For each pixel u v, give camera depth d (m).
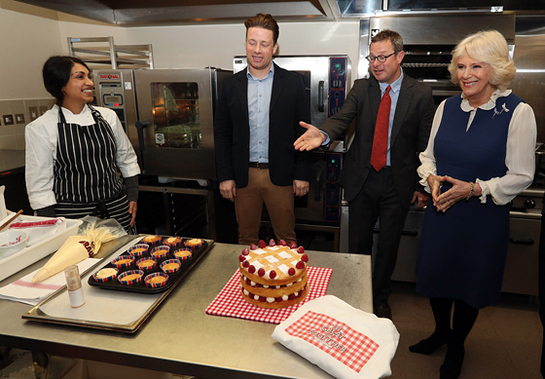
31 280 1.12
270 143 2.08
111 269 1.12
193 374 0.82
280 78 2.05
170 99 2.48
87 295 1.03
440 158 1.57
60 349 0.88
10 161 2.62
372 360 0.78
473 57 1.33
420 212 2.38
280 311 0.99
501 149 1.40
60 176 1.72
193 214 3.03
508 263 2.30
